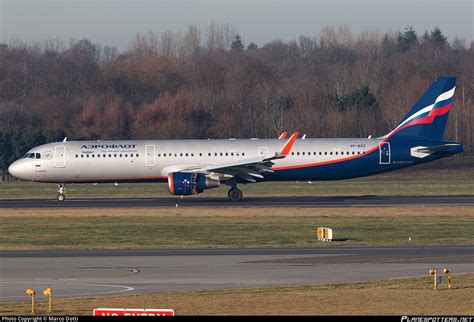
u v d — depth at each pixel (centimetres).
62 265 12075
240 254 13150
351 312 8619
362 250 13500
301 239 14938
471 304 9000
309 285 10188
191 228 16588
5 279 10862
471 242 14412
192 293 9706
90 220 18200
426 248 13688
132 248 14075
